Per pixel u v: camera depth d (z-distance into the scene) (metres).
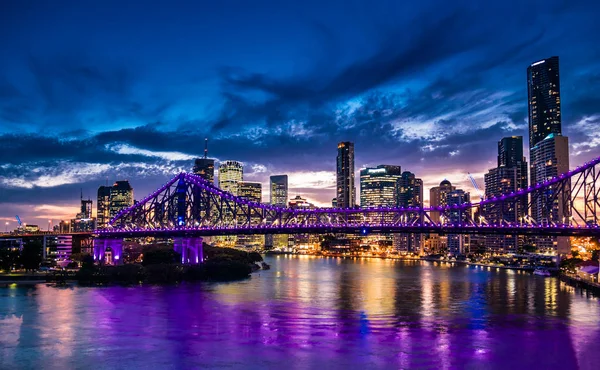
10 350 90.06
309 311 128.12
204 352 88.25
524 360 84.75
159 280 197.62
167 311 127.00
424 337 99.19
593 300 153.00
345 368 80.12
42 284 184.75
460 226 199.62
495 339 97.94
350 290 176.75
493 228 193.38
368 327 108.19
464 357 86.00
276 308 132.62
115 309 129.50
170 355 86.69
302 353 87.88
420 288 186.50
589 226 184.12
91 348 91.00
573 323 114.06
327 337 98.75
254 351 88.88
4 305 135.12
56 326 108.56
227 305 137.00
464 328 107.88
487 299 154.88
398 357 85.75
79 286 180.00
